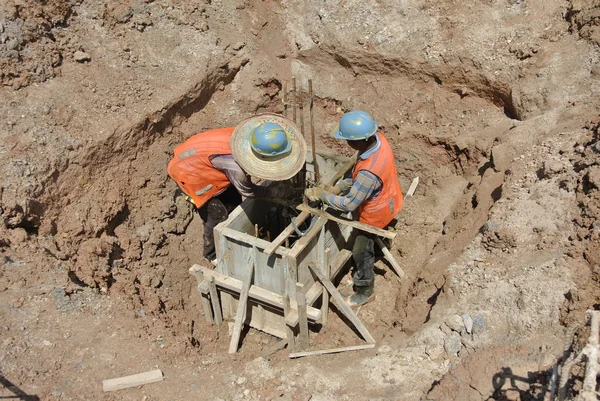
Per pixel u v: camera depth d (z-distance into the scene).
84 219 5.45
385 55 7.01
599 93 5.78
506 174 5.57
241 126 4.65
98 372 4.19
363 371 4.33
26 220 5.02
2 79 5.60
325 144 7.45
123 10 6.64
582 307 3.95
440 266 5.18
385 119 7.16
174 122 6.57
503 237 4.72
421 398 3.95
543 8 6.62
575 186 4.88
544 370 3.71
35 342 4.27
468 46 6.70
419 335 4.43
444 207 6.36
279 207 5.60
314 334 5.27
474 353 4.07
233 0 7.43
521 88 6.31
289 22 7.58
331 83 7.43
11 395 3.88
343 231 5.31
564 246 4.50
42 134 5.45
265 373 4.48
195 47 6.92
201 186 5.03
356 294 5.51
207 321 5.45
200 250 6.24
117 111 6.04
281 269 4.61
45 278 4.75
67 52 6.20
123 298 4.96
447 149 6.71
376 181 4.48
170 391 4.19
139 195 6.11
